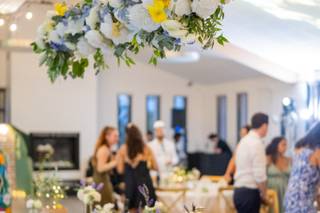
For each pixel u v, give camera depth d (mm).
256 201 4457
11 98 9742
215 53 6969
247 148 4426
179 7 2145
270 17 4379
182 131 12172
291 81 7289
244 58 6949
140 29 2230
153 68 11797
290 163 5883
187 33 2199
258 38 5434
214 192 5961
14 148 5430
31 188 5090
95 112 10258
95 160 5391
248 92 10484
